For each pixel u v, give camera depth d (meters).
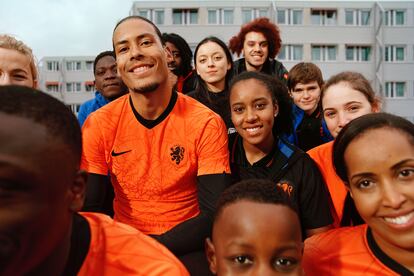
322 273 1.73
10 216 0.91
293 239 1.43
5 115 0.93
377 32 26.92
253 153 2.57
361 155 1.50
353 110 2.47
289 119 2.80
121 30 2.28
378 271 1.58
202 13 27.20
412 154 1.44
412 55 27.25
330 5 27.56
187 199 2.38
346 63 27.30
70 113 1.07
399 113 26.89
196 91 3.98
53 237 1.00
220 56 3.93
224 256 1.48
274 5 27.09
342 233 1.80
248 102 2.48
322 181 2.42
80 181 1.08
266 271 1.40
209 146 2.30
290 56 27.41
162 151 2.32
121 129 2.36
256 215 1.42
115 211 2.49
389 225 1.48
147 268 1.24
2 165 0.89
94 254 1.21
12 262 0.94
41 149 0.93
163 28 27.25
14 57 2.35
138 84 2.21
